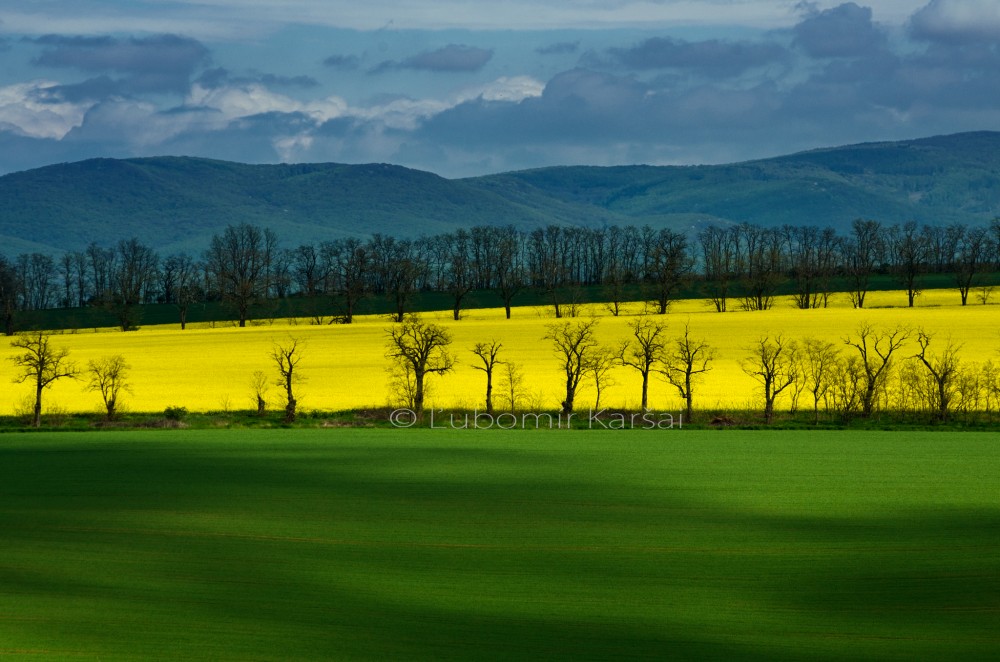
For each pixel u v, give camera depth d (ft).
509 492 377.71
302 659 196.34
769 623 222.48
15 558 274.57
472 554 282.97
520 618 223.92
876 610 232.32
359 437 536.01
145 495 369.09
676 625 220.64
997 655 202.69
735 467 435.94
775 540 300.81
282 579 254.88
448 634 212.43
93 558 274.98
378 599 237.66
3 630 211.61
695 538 303.48
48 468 430.20
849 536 306.55
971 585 252.42
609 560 276.82
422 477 409.49
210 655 197.77
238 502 356.59
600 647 206.18
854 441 518.78
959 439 525.34
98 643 204.03
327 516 333.42
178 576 256.73
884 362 631.56
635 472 422.82
